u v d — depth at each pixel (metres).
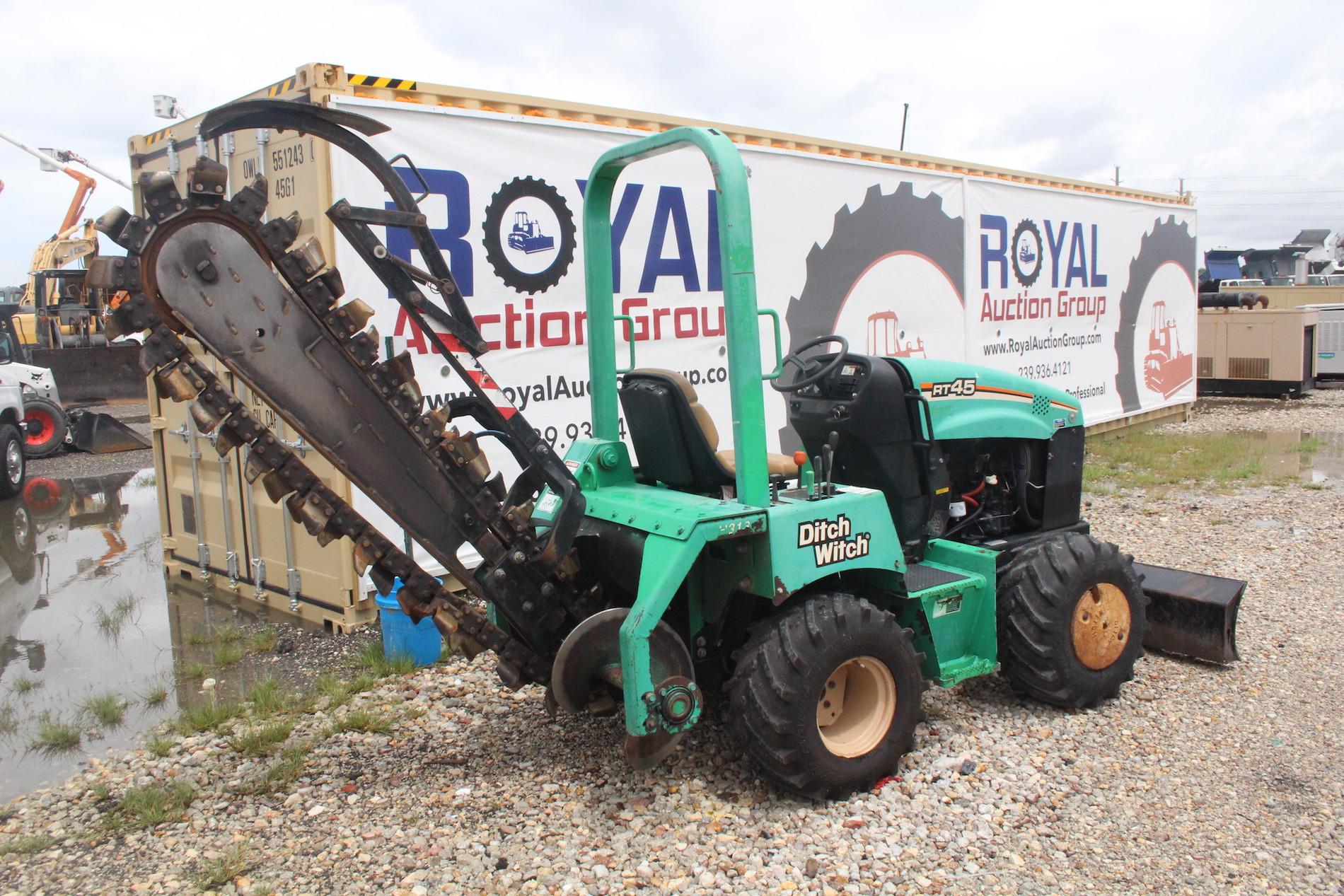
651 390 3.38
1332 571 5.88
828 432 3.95
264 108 2.63
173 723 4.00
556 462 3.12
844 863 2.79
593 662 3.05
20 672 4.81
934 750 3.55
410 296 2.85
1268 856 2.82
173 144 5.79
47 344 20.25
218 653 4.82
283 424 5.17
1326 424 13.30
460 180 5.27
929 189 8.45
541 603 3.23
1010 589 3.86
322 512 2.90
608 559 3.32
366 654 4.65
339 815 3.14
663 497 3.33
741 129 6.82
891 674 3.24
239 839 2.99
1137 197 11.73
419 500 2.98
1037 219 9.95
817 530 3.20
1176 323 12.99
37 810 3.27
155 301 2.57
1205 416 14.39
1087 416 11.17
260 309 2.69
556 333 5.79
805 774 3.05
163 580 6.60
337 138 2.76
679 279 6.50
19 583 6.60
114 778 3.49
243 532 5.92
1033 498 4.53
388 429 2.90
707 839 2.93
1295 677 4.24
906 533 3.99
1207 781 3.29
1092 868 2.77
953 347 8.93
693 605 3.36
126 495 10.12
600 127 5.88
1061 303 10.47
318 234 4.83
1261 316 16.91
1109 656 3.90
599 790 3.26
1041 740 3.63
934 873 2.75
